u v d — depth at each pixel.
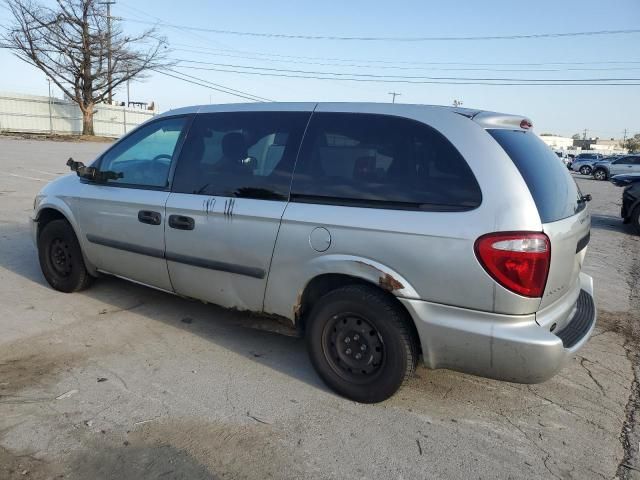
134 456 2.75
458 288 2.87
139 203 4.18
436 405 3.39
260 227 3.52
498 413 3.34
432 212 2.96
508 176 2.87
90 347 3.97
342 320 3.33
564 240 2.96
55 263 5.07
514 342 2.79
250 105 3.90
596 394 3.64
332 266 3.21
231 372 3.70
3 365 3.63
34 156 20.94
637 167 32.50
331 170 3.35
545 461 2.88
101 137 40.28
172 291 4.24
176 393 3.38
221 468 2.70
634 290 6.37
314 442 2.94
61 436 2.88
